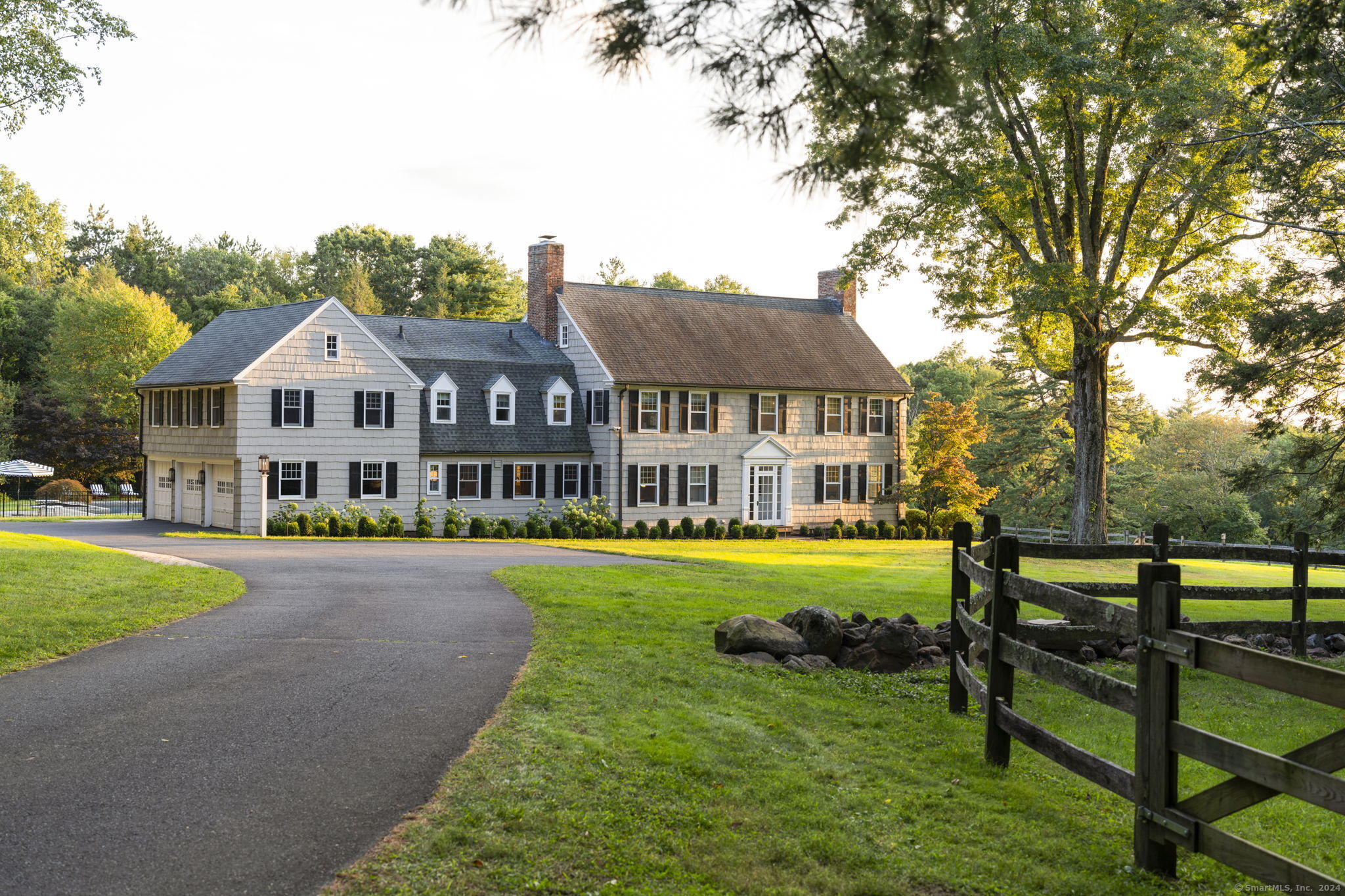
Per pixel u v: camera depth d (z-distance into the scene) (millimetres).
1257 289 25125
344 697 9492
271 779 7031
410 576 20891
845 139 7566
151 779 7016
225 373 37969
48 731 8211
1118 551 10312
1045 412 59125
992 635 7750
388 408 39969
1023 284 31625
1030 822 6629
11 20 20922
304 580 19859
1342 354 23422
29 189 34188
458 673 10648
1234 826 6793
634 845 5945
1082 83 25359
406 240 82625
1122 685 5852
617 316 46438
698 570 22938
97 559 19812
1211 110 22734
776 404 47719
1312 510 27078
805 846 6082
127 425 62875
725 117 7270
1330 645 13695
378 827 6148
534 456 43156
